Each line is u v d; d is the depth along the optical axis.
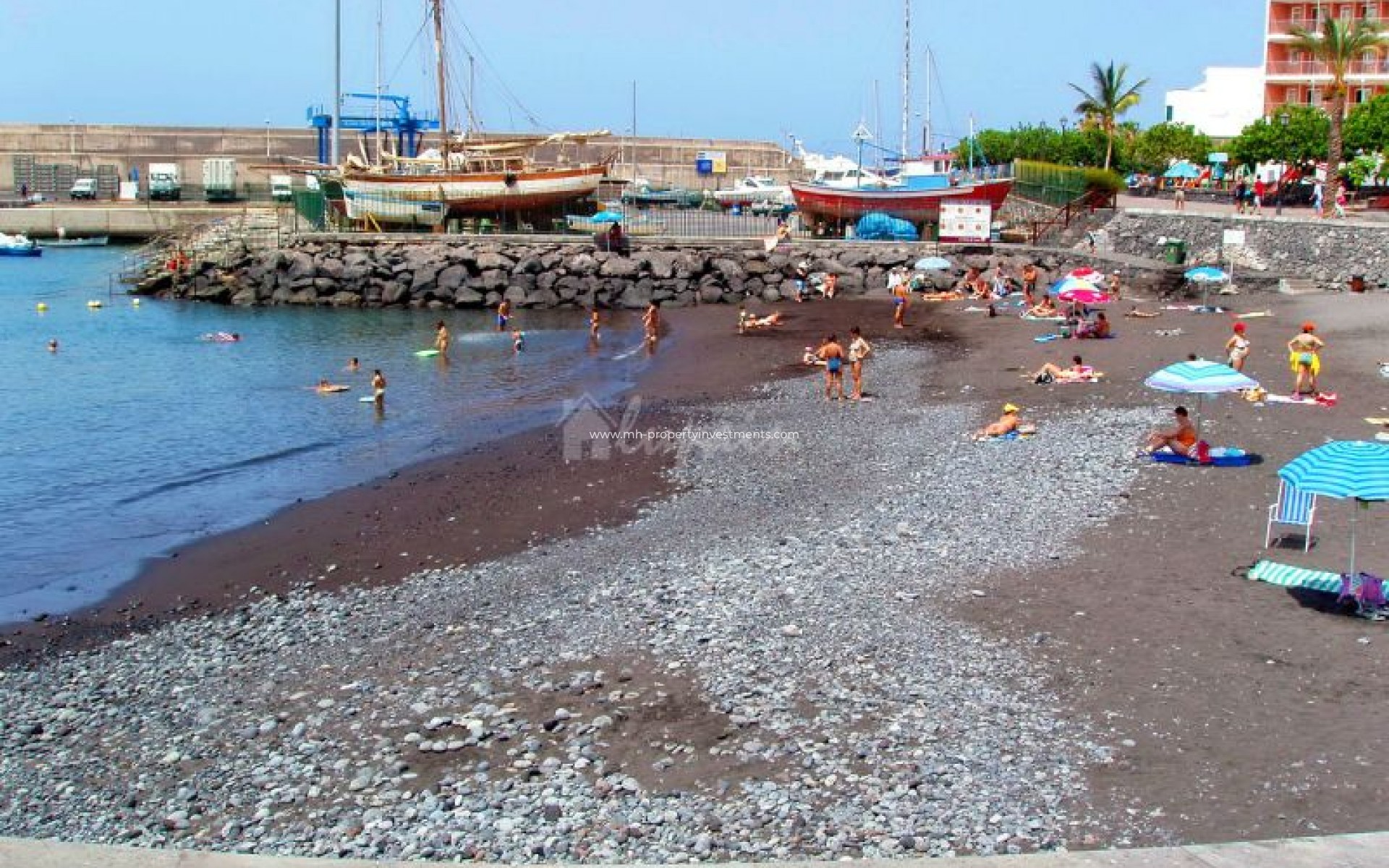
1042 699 14.06
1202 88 113.12
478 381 41.62
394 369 44.75
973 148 99.50
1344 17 87.88
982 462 25.56
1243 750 12.60
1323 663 14.72
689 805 11.90
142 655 17.58
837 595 17.84
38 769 13.74
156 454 31.56
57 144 113.00
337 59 81.12
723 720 13.93
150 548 23.25
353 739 14.09
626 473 27.22
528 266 65.19
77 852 8.70
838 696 14.39
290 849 11.42
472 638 17.25
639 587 18.89
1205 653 15.14
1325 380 32.28
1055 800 11.70
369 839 11.49
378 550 22.39
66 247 97.50
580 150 122.62
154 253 81.00
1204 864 9.00
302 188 85.88
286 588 20.52
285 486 27.72
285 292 66.69
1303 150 76.75
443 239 69.00
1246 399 30.14
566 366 44.56
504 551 21.83
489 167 79.62
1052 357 39.72
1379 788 11.69
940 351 43.19
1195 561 18.59
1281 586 17.42
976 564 18.94
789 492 24.41
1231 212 60.09
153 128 114.94
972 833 11.06
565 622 17.53
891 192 69.44
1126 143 101.75
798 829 11.24
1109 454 25.34
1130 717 13.51
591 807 11.95
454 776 12.91
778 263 64.12
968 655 15.43
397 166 82.12
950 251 63.75
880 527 21.27
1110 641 15.66
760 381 39.22
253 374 44.00
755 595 18.00
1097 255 59.22
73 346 51.44
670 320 57.34
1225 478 23.20
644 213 89.56
